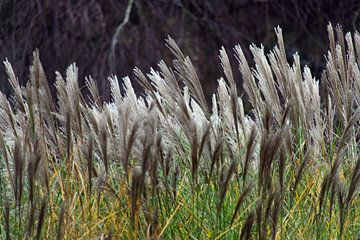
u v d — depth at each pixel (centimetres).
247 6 2106
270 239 636
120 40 2034
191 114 629
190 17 2081
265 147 610
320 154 715
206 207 664
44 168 630
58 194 665
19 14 2105
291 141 680
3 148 621
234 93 652
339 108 714
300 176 639
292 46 2112
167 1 2081
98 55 2030
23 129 652
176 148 680
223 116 688
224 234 645
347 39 709
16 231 643
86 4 2066
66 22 2059
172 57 2045
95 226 648
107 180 657
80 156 662
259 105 680
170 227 655
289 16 2119
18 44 2094
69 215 653
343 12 2127
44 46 2075
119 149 643
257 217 602
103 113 621
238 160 665
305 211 682
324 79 711
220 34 2077
